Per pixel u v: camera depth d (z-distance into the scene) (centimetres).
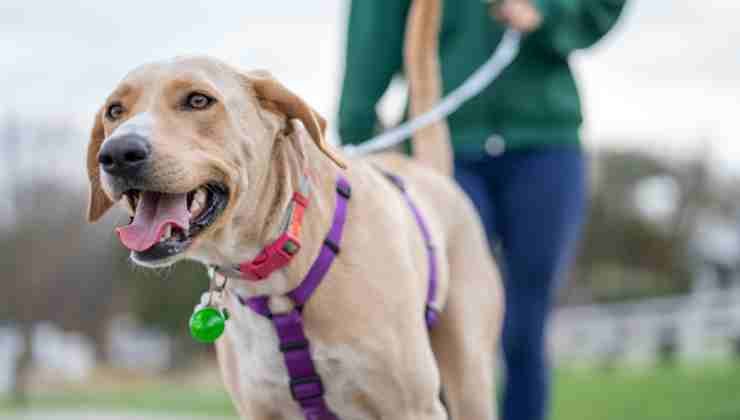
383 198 332
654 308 1698
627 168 3344
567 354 1769
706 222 3359
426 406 323
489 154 442
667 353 1545
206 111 284
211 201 286
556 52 439
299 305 308
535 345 442
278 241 301
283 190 300
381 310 312
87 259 2919
